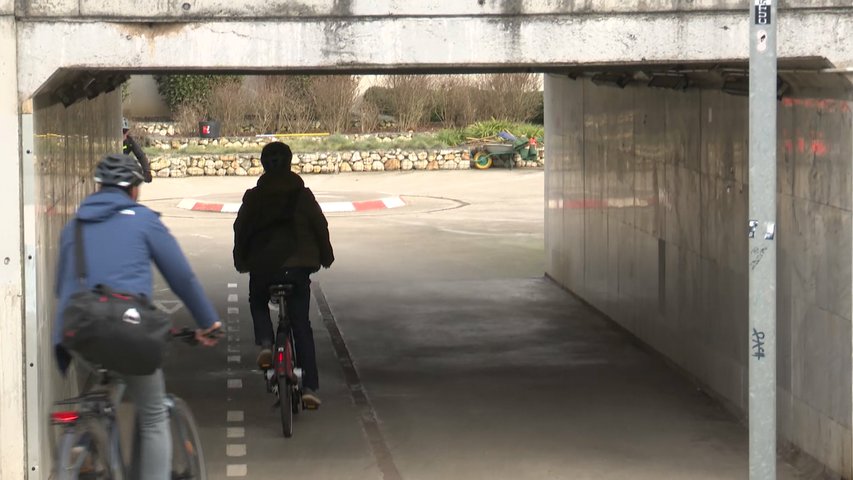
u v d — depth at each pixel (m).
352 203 21.80
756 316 5.09
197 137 30.67
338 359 10.52
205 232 18.48
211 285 14.00
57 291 4.96
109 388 5.01
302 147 29.16
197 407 8.91
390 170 29.22
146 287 4.90
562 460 7.58
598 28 6.59
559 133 13.91
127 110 33.34
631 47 6.61
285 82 32.34
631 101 11.07
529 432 8.24
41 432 6.42
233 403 9.04
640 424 8.43
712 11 6.59
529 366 10.25
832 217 6.82
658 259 10.41
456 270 15.15
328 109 32.12
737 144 8.35
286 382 8.02
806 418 7.30
